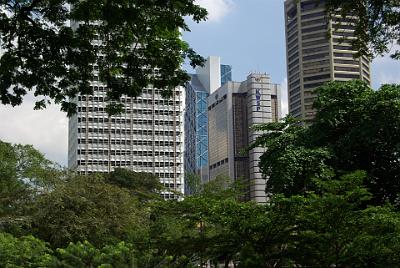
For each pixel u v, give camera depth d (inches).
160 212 592.1
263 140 1390.3
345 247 484.4
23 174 1776.6
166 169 5935.0
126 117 5905.5
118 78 589.9
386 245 498.0
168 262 535.2
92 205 1295.5
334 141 1296.8
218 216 494.0
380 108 1219.2
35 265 675.4
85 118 5772.6
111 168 5762.8
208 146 6668.3
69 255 562.9
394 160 1245.1
